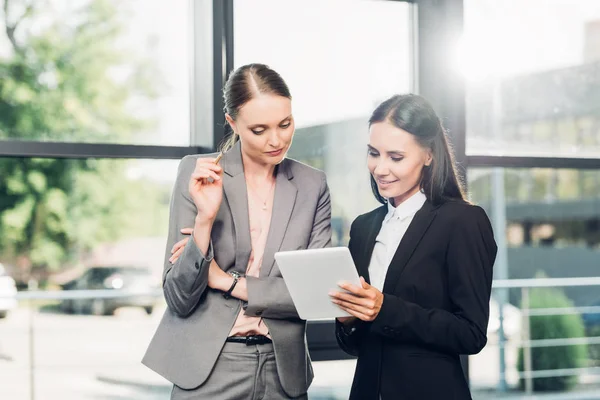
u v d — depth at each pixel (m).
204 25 3.02
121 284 5.87
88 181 5.73
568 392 4.26
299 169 2.24
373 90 3.26
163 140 3.07
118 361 4.40
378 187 2.17
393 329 2.03
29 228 5.63
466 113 3.42
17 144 2.76
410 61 3.31
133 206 5.86
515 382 4.18
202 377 2.07
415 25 3.31
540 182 4.41
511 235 4.42
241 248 2.12
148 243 5.89
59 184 5.69
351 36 3.23
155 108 3.08
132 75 3.29
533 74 3.54
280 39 3.12
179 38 3.12
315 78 3.18
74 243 5.73
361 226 2.26
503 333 4.13
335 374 3.23
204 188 2.04
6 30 3.68
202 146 3.01
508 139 3.49
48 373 4.15
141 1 3.25
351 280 1.94
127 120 3.30
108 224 5.80
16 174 5.61
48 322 5.65
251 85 2.04
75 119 3.90
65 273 5.74
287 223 2.16
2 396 3.71
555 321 4.39
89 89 3.82
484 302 2.05
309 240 2.21
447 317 2.03
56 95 3.98
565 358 4.30
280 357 2.12
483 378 4.15
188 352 2.09
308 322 3.12
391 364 2.09
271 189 2.20
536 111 3.54
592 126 3.62
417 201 2.16
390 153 2.09
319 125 3.19
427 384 2.06
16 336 3.78
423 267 2.08
